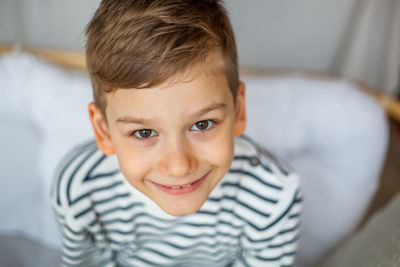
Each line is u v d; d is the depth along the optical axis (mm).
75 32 1175
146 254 718
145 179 509
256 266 706
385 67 1257
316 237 914
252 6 1172
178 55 422
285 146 954
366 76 1284
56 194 635
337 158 941
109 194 633
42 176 948
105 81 449
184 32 437
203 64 431
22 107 955
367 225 716
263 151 708
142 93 423
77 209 624
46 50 1078
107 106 473
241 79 975
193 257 731
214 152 484
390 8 1166
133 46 429
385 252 576
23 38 1195
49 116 934
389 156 1472
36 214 948
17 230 947
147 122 440
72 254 681
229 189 643
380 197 1306
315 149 975
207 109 442
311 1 1170
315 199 931
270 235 665
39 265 886
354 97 936
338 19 1202
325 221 918
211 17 468
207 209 644
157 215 626
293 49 1263
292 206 644
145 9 443
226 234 691
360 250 649
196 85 427
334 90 949
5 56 966
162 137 458
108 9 459
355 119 918
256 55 1271
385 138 935
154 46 425
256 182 643
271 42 1246
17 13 1147
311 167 961
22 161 946
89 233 684
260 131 938
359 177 932
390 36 1204
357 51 1236
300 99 948
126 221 653
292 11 1185
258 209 649
